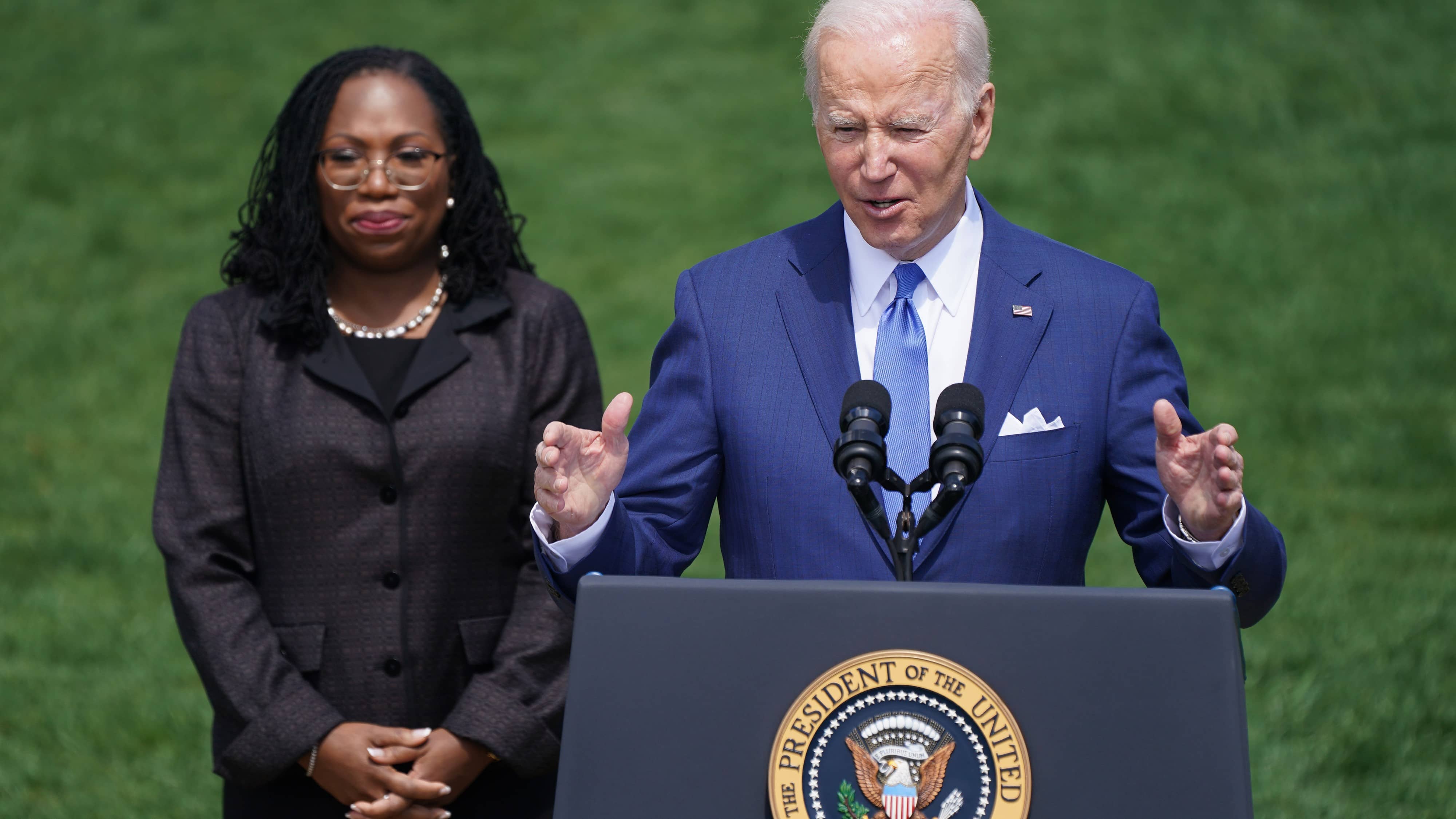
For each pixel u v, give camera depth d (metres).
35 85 55.28
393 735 11.87
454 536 12.45
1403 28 58.16
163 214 47.44
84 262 44.19
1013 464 9.98
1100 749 7.57
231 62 57.88
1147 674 7.63
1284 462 32.69
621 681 7.89
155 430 35.06
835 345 10.41
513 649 12.42
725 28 62.91
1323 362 37.72
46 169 49.50
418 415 12.47
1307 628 24.00
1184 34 58.69
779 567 10.16
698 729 7.80
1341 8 59.97
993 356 10.21
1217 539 8.84
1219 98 53.84
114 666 23.61
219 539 12.45
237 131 52.94
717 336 10.66
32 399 36.38
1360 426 34.09
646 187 49.78
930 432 10.11
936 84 9.66
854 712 7.66
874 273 10.59
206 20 61.41
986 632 7.74
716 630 7.91
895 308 10.37
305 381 12.56
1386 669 22.27
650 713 7.85
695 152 52.50
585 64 59.53
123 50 58.41
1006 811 7.46
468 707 12.10
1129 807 7.50
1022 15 60.81
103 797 19.28
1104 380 10.20
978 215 10.79
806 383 10.34
